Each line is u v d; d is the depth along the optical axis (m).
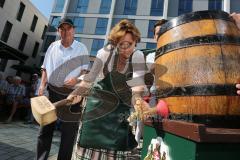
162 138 1.58
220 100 1.40
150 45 28.77
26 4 27.84
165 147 1.51
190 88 1.45
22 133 6.27
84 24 31.12
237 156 1.18
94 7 31.42
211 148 1.14
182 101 1.48
